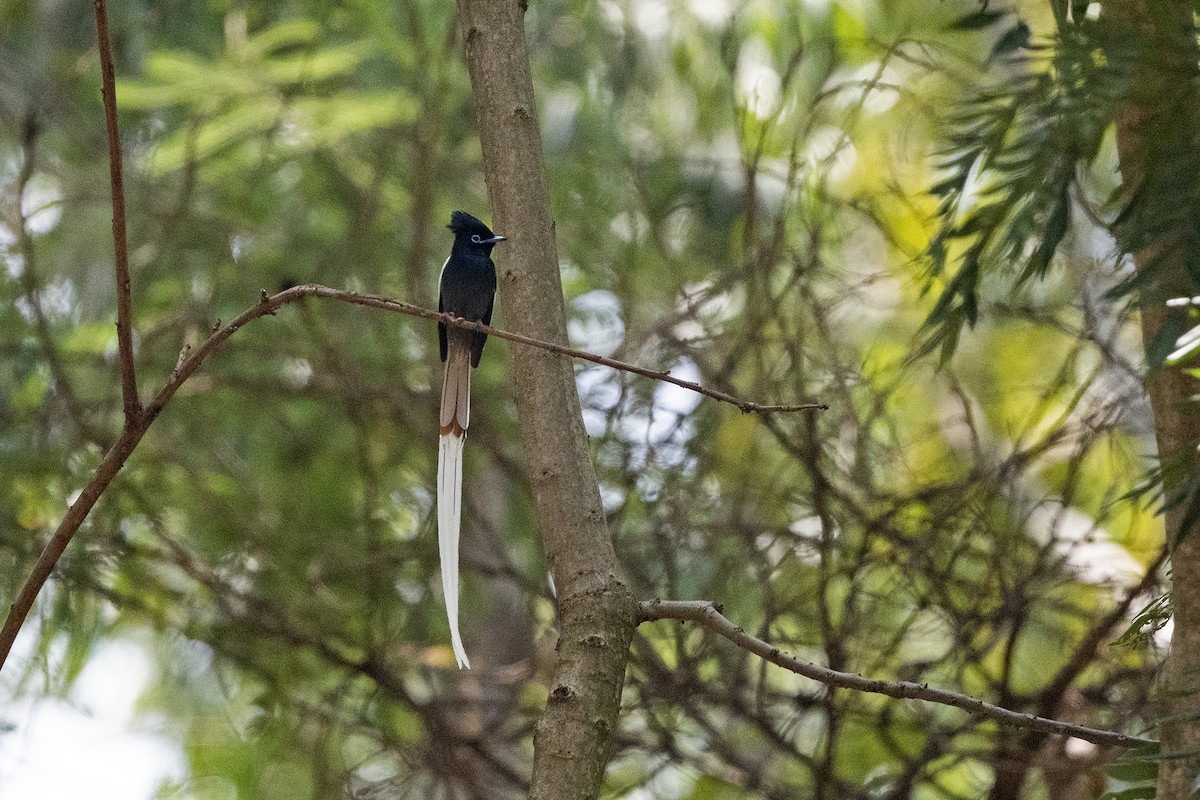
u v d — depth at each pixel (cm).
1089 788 986
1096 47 645
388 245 1350
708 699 1026
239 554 1209
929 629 1044
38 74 1479
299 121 1207
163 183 1373
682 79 1446
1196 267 596
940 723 1058
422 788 1223
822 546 996
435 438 1234
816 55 1326
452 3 1306
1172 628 644
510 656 1326
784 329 1030
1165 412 628
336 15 1389
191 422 1305
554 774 565
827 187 1190
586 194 1347
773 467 1195
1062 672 973
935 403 1278
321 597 1212
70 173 1407
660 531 1079
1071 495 999
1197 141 612
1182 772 593
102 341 1299
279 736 1180
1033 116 678
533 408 632
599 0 1481
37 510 1178
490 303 1015
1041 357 1276
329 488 1298
